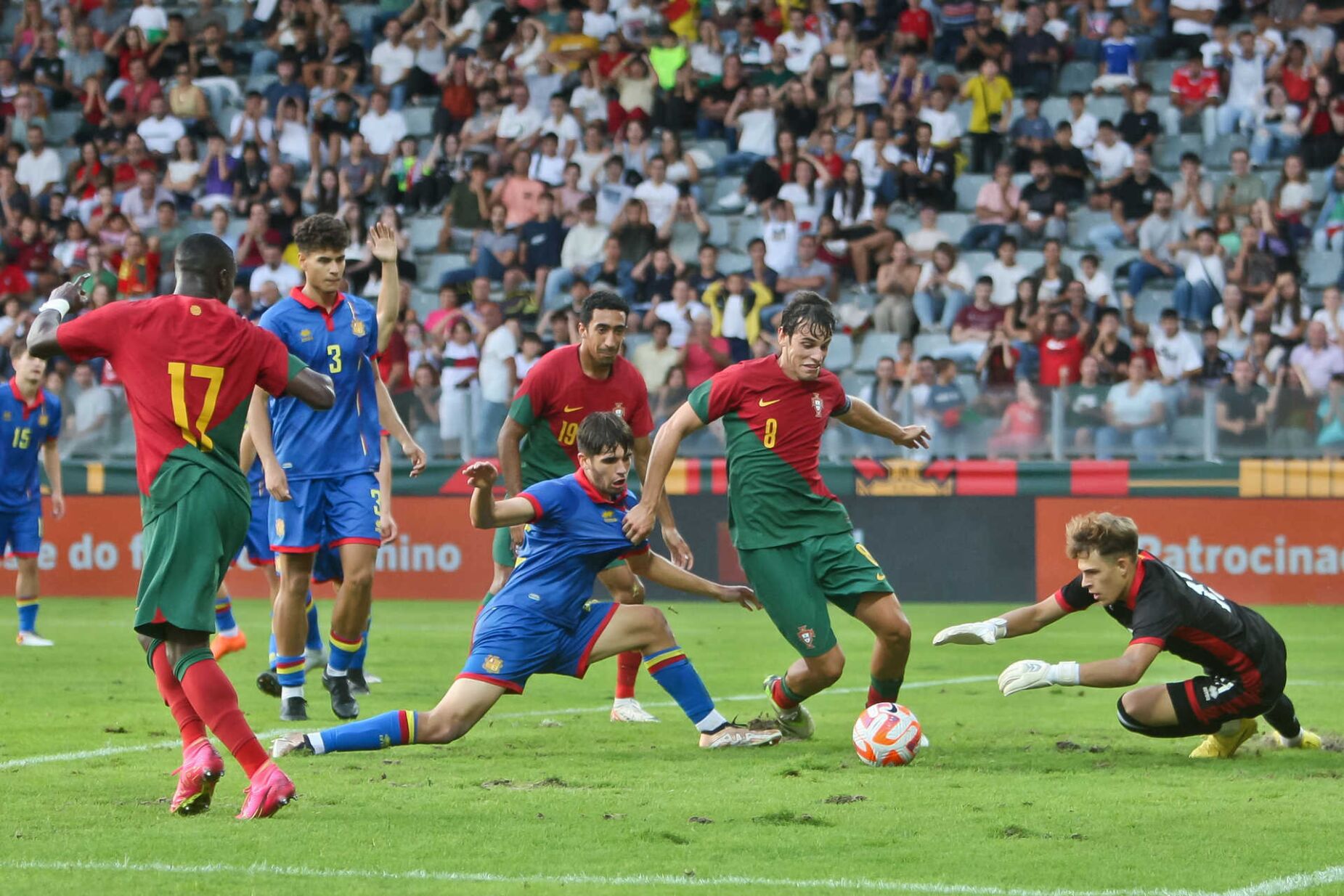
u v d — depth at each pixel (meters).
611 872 14.80
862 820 17.41
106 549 58.06
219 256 18.23
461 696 20.89
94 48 81.94
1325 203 68.38
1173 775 20.88
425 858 15.32
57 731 25.14
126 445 58.06
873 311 66.06
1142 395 53.97
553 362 27.34
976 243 68.56
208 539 17.17
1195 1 76.19
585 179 72.31
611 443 21.27
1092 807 18.27
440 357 64.25
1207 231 65.00
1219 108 73.31
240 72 82.38
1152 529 53.84
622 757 22.44
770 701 30.33
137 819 17.20
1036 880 14.50
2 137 78.06
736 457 23.84
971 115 73.94
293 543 26.52
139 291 69.56
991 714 28.28
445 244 72.06
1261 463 53.50
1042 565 54.31
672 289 66.12
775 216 68.44
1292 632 44.72
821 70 74.31
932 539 54.84
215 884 14.16
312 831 16.56
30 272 72.00
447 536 56.84
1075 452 54.41
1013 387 54.75
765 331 64.19
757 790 19.44
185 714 17.39
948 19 76.50
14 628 45.78
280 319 26.27
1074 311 62.53
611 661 38.53
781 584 23.56
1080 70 76.19
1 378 64.81
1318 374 60.00
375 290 68.62
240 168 74.62
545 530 21.50
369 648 40.59
